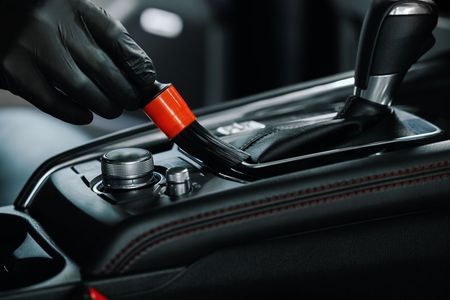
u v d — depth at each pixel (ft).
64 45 2.10
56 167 2.48
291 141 2.21
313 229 1.91
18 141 6.23
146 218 1.82
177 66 7.08
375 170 1.94
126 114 6.56
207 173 2.12
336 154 2.12
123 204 1.97
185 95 6.93
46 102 2.24
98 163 2.42
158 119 2.10
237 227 1.84
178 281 1.83
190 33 7.06
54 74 2.14
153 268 1.81
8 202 5.25
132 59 2.07
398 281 2.02
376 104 2.35
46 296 1.76
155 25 7.24
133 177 2.06
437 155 1.99
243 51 6.81
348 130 2.25
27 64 2.17
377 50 2.30
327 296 1.98
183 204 1.85
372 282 2.01
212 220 1.83
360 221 1.95
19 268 1.97
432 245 2.02
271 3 6.47
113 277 1.78
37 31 2.10
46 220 2.16
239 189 1.88
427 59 3.40
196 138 2.10
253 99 2.92
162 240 1.80
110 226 1.86
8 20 2.13
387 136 2.24
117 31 2.08
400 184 1.95
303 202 1.88
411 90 3.24
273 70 6.68
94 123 6.46
